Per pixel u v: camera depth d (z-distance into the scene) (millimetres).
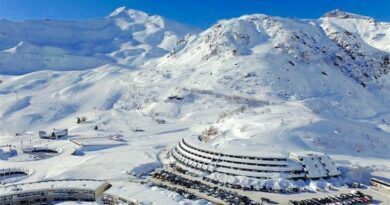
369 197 168125
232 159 199375
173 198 162500
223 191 176125
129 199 153125
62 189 167500
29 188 167250
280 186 180500
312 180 186625
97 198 166625
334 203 161375
